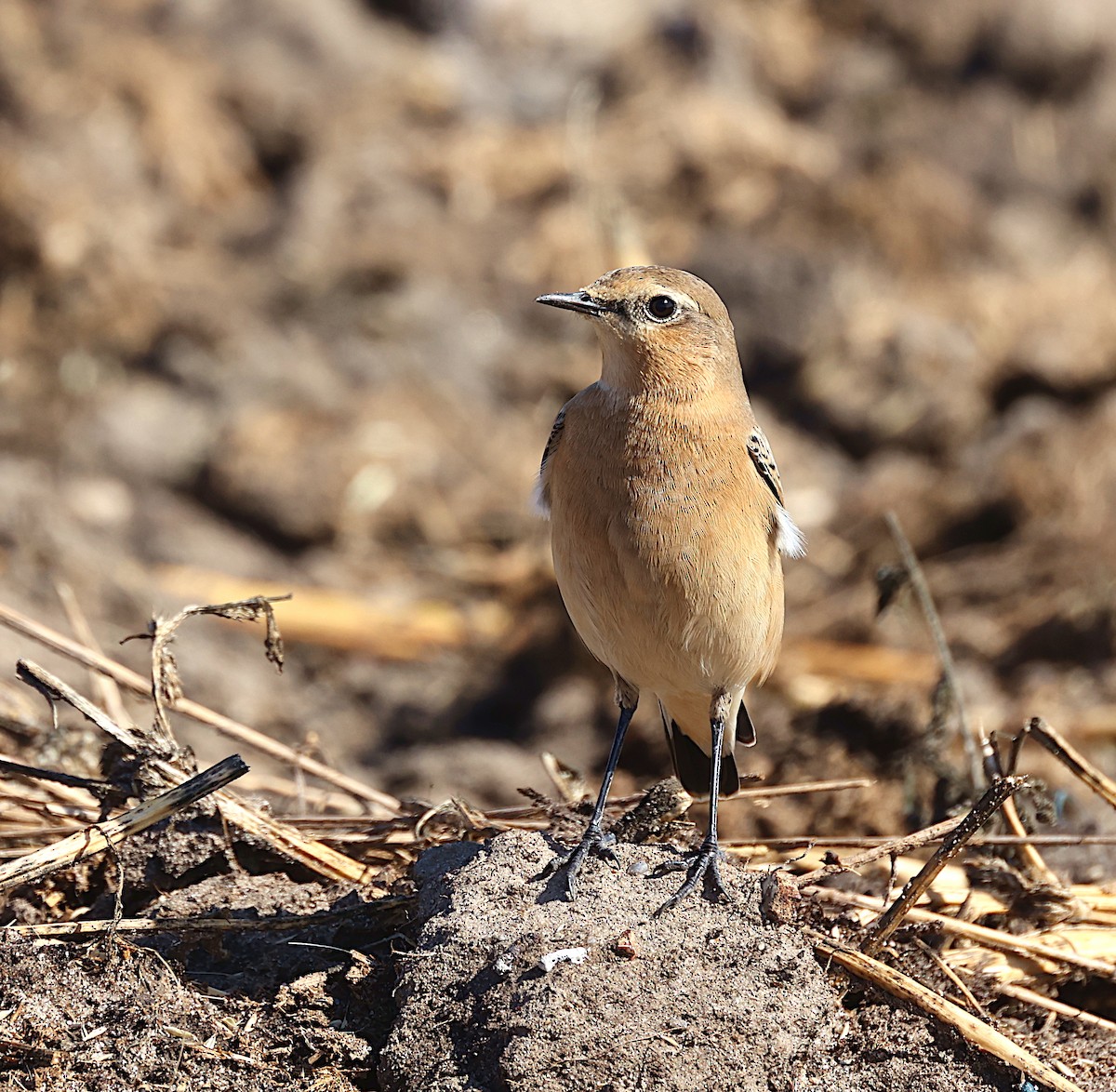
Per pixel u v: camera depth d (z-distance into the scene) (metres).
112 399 17.19
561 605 14.47
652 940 6.63
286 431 16.88
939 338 18.56
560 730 13.10
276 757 8.84
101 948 6.82
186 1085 6.32
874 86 24.56
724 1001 6.41
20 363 17.52
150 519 15.73
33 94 20.28
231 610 7.84
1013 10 25.11
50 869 6.83
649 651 7.85
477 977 6.48
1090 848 8.66
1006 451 16.66
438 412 17.75
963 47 25.17
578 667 14.07
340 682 14.10
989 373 18.45
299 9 23.55
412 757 12.51
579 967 6.42
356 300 19.36
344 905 7.27
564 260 20.12
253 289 19.23
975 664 13.57
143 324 18.31
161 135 20.86
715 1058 6.22
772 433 17.83
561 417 8.09
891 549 15.67
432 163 21.77
